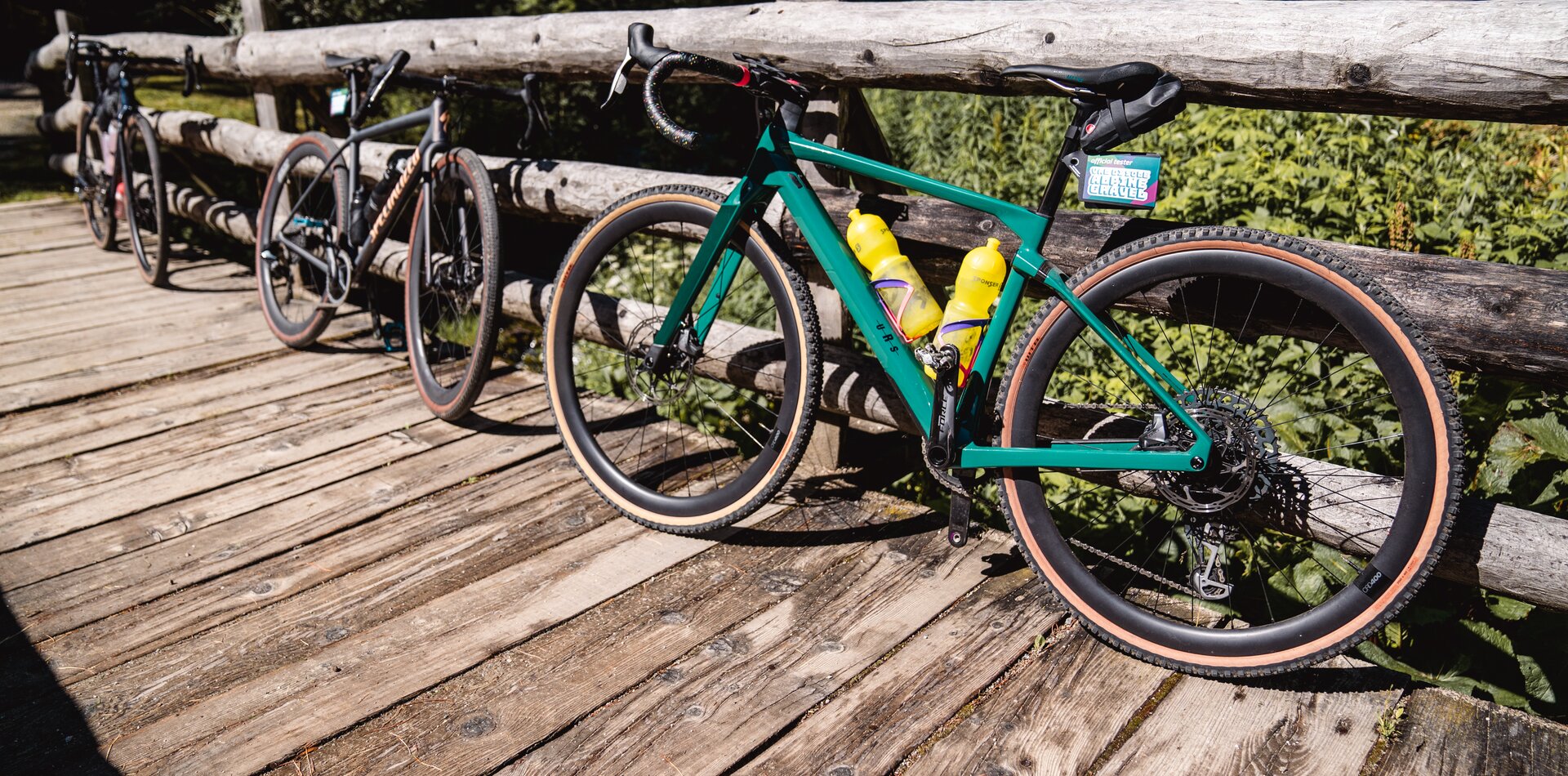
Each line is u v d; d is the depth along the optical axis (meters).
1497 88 1.80
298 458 3.25
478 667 2.18
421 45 4.04
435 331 3.80
